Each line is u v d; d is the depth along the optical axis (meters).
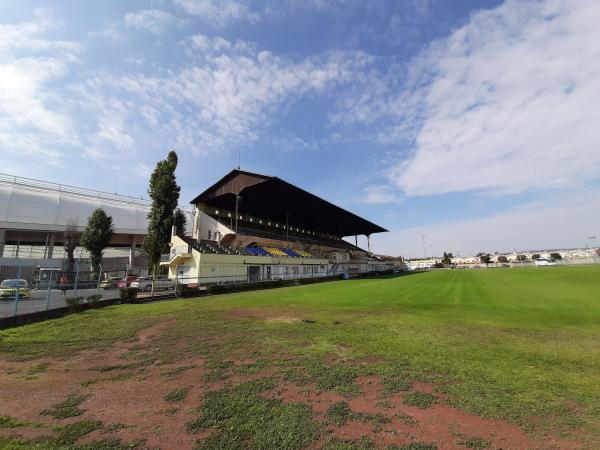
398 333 8.80
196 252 27.88
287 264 40.09
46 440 3.60
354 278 49.66
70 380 5.59
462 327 9.53
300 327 9.86
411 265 120.75
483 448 3.33
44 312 11.77
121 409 4.39
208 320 11.33
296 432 3.68
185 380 5.48
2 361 6.74
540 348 7.14
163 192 31.94
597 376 5.38
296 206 48.34
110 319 11.75
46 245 42.22
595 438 3.51
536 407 4.26
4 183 39.31
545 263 81.94
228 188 40.28
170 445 3.46
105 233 36.03
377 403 4.45
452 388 4.91
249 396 4.73
